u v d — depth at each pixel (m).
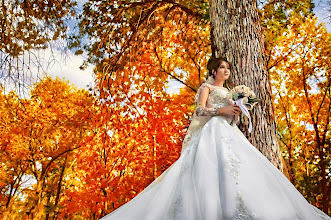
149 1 8.78
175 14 9.39
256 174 2.47
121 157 15.39
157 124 13.70
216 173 2.49
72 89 17.38
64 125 17.22
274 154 3.81
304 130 18.97
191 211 2.29
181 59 12.10
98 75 10.02
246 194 2.31
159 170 14.87
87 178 15.14
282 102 18.70
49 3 6.60
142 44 10.02
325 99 17.66
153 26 9.52
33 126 16.55
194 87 12.20
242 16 4.36
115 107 10.88
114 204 16.19
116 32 9.30
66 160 21.20
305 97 18.03
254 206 2.25
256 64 4.16
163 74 11.83
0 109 14.71
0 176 18.58
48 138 18.06
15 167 18.59
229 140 2.74
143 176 15.41
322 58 16.03
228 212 2.24
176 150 14.12
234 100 3.11
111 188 15.26
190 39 10.42
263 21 9.32
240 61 4.15
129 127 13.22
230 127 2.96
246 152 2.64
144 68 11.23
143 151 15.27
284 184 2.49
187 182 2.52
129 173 17.14
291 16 9.84
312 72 16.67
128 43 9.36
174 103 13.70
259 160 2.61
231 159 2.55
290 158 18.80
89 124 16.38
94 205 15.30
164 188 2.54
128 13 9.20
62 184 22.81
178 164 2.73
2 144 17.14
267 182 2.43
